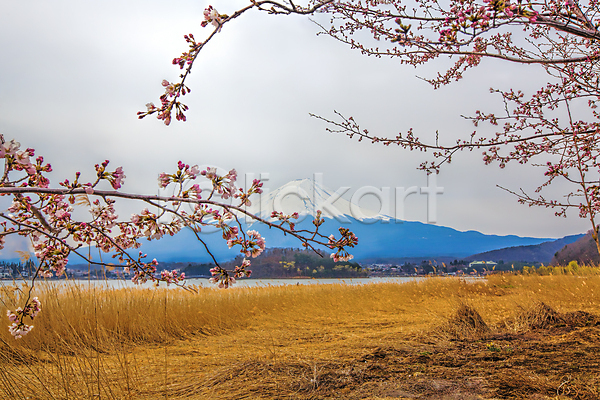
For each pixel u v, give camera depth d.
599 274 10.30
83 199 2.05
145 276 2.09
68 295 5.71
